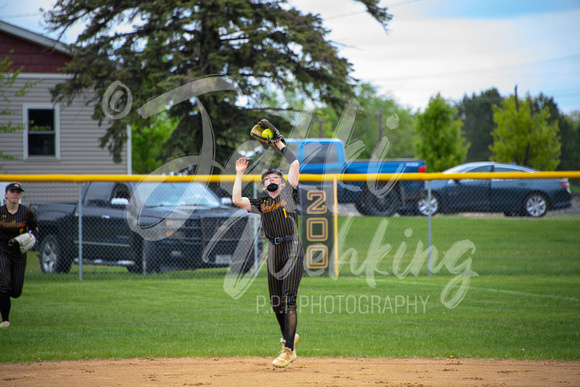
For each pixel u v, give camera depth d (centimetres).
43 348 1440
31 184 4300
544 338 1583
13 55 4753
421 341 1545
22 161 4797
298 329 1709
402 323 1794
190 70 4003
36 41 4750
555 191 3925
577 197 4872
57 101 4478
